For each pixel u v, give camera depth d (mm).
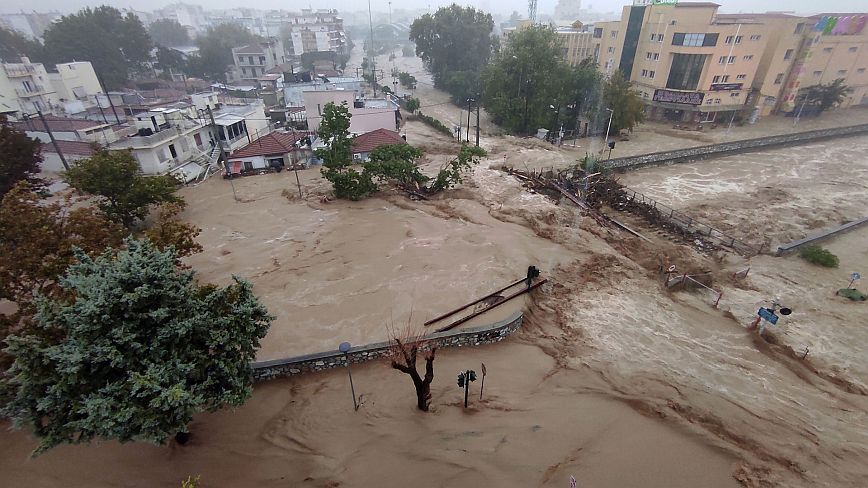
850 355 20016
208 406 12234
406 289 22922
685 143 55812
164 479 12727
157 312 11703
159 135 40750
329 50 135500
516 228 31000
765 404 15742
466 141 53312
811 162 49000
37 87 60125
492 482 11898
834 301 24500
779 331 21562
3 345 14500
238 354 13156
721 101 62781
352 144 38531
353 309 21359
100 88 70562
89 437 11156
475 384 16172
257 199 37750
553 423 14023
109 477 12711
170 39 140000
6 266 15828
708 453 12922
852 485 12219
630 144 56031
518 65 59906
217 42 105625
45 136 44656
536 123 59844
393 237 29594
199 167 44562
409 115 73312
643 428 13805
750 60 60812
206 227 32719
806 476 12375
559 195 37906
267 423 14703
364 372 17141
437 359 17719
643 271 26328
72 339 11266
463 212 33625
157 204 33062
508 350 18438
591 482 11797
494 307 20641
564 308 21719
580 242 29094
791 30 60812
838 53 66750
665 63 63250
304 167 45781
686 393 15766
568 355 18000
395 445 13430
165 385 11289
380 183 39219
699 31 58750
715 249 30594
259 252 28547
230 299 13922
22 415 11039
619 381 16297
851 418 15547
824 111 70250
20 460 13148
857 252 30266
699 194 40531
